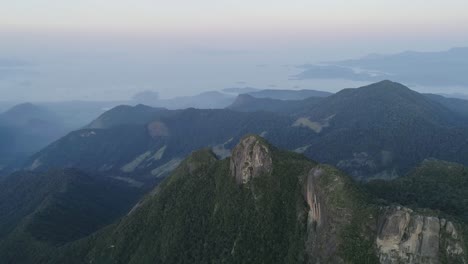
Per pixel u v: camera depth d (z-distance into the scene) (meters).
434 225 104.56
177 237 151.12
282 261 129.25
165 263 147.25
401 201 132.62
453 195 133.88
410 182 146.62
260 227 138.25
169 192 169.38
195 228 152.12
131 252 160.62
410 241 105.25
